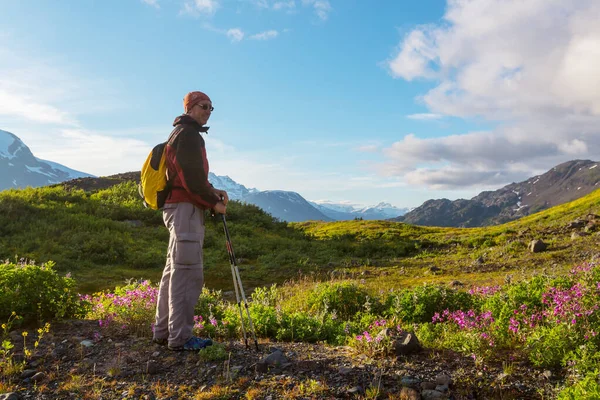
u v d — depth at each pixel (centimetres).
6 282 594
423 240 3086
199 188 452
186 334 482
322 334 625
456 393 378
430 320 790
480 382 396
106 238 2195
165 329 506
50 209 2677
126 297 679
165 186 475
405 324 687
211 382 409
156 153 475
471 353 460
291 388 390
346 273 1867
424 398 369
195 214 472
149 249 2169
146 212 2905
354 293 948
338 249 2714
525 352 462
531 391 379
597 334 437
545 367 425
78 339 535
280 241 2797
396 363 443
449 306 817
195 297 485
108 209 2875
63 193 3142
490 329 520
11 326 555
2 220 2298
